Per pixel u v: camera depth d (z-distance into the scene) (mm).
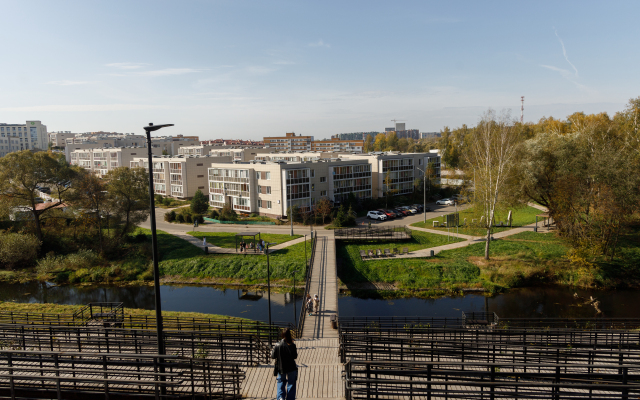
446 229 53562
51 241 49531
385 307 33656
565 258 40625
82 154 123875
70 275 42688
